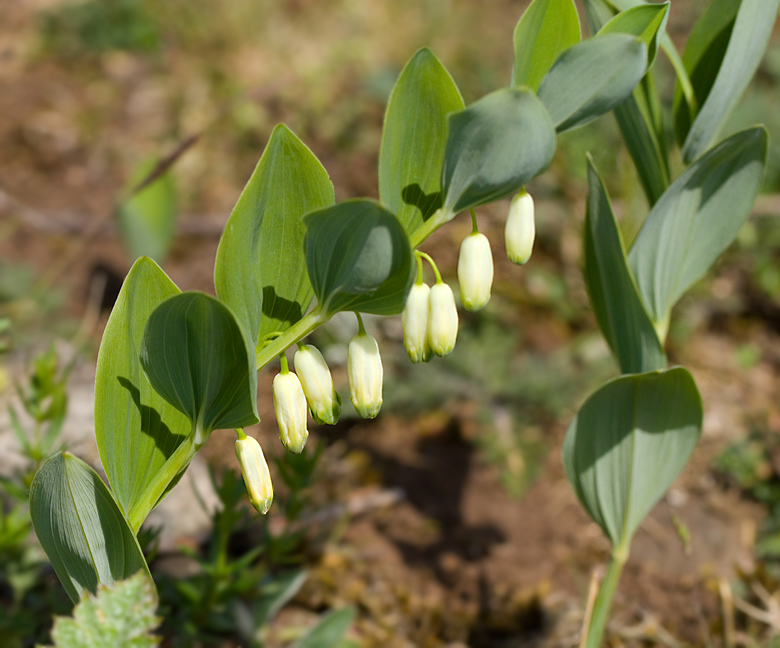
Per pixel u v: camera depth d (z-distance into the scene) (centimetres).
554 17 45
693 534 75
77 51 151
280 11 165
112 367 43
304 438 44
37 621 57
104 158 127
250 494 44
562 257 101
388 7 168
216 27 154
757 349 97
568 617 64
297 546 69
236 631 60
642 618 66
